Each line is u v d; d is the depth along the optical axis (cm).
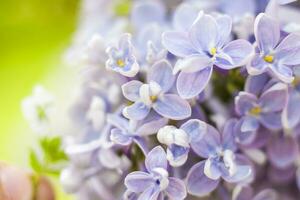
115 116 20
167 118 18
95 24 26
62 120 22
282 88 19
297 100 20
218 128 20
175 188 18
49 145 21
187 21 21
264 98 19
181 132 18
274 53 18
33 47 34
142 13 23
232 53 18
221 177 19
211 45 18
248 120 19
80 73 22
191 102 19
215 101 21
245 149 20
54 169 22
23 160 27
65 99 27
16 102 31
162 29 22
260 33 18
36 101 22
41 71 32
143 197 18
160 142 18
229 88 21
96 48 20
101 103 21
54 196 22
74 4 34
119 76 20
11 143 29
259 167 22
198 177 19
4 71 33
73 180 21
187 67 18
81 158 21
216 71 20
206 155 19
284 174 22
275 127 20
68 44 31
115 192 22
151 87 18
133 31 23
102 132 21
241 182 20
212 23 18
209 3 22
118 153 20
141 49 20
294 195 23
